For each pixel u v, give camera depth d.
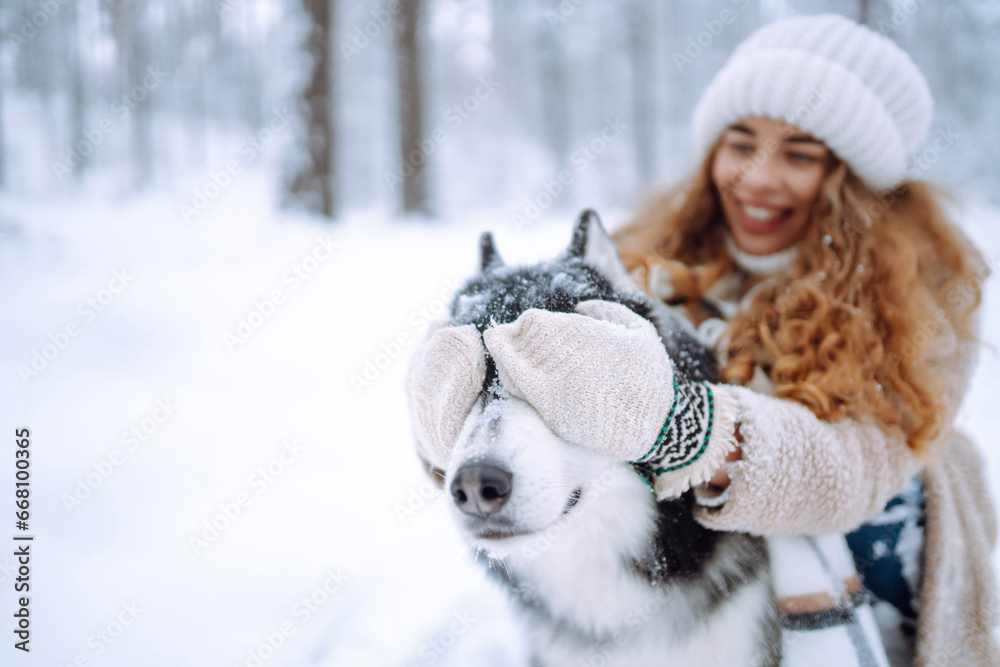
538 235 9.33
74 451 3.86
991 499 1.89
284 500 3.48
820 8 12.32
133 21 22.98
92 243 8.94
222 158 24.53
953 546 1.63
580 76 23.69
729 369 1.70
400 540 3.18
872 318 1.67
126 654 2.35
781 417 1.39
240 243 8.88
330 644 2.48
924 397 1.53
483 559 1.74
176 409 4.50
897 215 1.88
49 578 2.72
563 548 1.51
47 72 25.72
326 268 7.51
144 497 3.41
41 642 2.37
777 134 1.87
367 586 2.85
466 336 1.33
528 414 1.27
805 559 1.54
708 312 2.03
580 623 1.58
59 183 17.09
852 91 1.75
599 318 1.38
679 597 1.49
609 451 1.26
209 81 31.36
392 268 7.46
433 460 1.45
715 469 1.35
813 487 1.36
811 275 1.75
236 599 2.71
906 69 1.83
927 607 1.57
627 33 20.44
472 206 20.84
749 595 1.52
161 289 7.00
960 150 13.43
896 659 1.69
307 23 10.65
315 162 10.73
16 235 9.16
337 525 3.28
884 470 1.48
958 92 17.59
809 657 1.50
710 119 2.05
